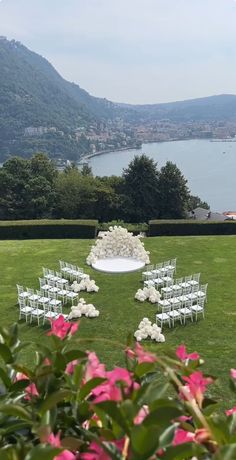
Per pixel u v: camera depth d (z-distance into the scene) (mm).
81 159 147250
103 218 42281
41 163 43719
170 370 1509
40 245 22812
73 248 21891
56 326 2156
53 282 15602
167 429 1337
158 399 1465
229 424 1573
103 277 17094
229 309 13469
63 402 1783
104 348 10906
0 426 1714
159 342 11391
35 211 41594
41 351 1923
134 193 41719
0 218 41719
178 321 12680
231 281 16266
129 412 1395
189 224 25859
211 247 21500
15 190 41688
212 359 10375
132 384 1596
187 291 14211
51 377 1820
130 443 1298
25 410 1641
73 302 14367
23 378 1974
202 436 1400
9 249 22094
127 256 19391
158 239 23719
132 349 1802
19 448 1427
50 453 1281
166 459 1285
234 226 25719
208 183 115812
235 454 1242
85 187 41344
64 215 42281
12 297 15031
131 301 14383
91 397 1801
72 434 1695
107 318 13062
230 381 2090
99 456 1386
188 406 1470
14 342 2053
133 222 42188
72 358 1839
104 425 1577
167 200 42375
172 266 16969
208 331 12000
